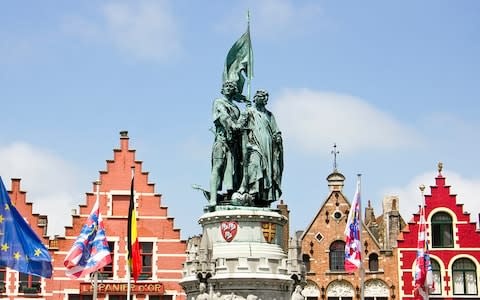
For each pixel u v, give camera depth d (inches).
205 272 916.6
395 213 2098.9
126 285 1833.2
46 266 893.2
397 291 1905.8
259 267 913.5
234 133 995.3
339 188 2001.7
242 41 1057.5
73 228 1859.0
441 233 1947.6
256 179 986.7
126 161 1905.8
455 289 1916.8
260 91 1024.9
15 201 1866.4
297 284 933.8
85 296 1849.2
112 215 1873.8
